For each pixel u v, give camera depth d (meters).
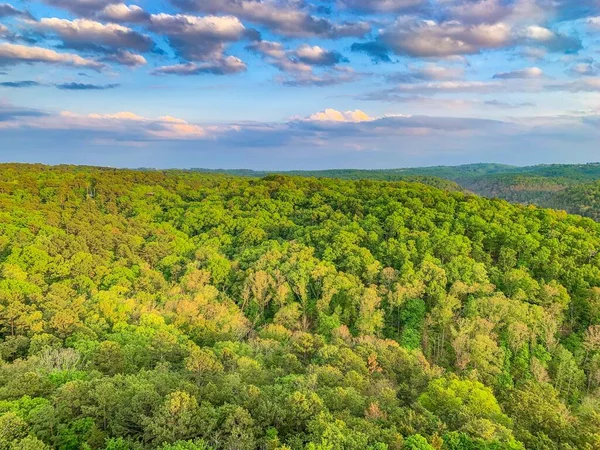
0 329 72.25
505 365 78.75
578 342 88.19
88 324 74.38
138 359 60.47
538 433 48.28
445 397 52.53
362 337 83.88
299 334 80.38
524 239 111.25
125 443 37.88
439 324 91.12
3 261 98.81
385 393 53.28
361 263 107.56
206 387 48.00
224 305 97.38
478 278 99.94
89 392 42.75
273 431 40.88
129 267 111.75
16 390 44.41
